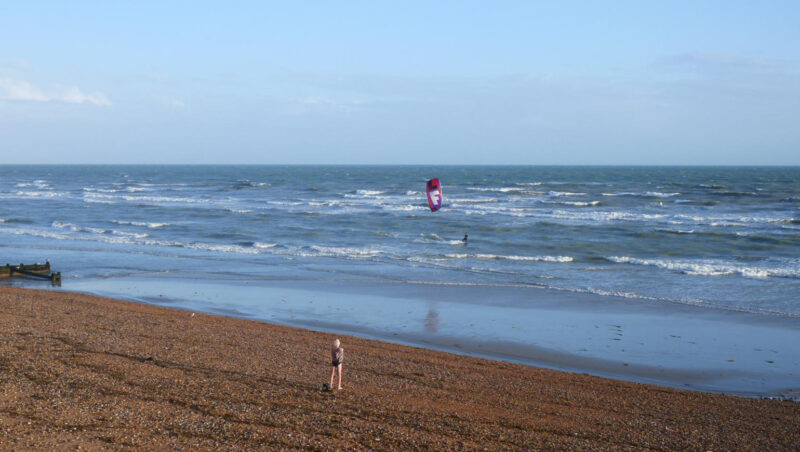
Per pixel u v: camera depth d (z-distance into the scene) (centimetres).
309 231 4778
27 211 6338
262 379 1345
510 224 5184
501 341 1928
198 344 1653
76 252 3719
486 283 2873
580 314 2281
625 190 9750
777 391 1499
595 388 1442
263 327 1958
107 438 966
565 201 7569
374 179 15825
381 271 3173
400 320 2177
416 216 5838
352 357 1609
